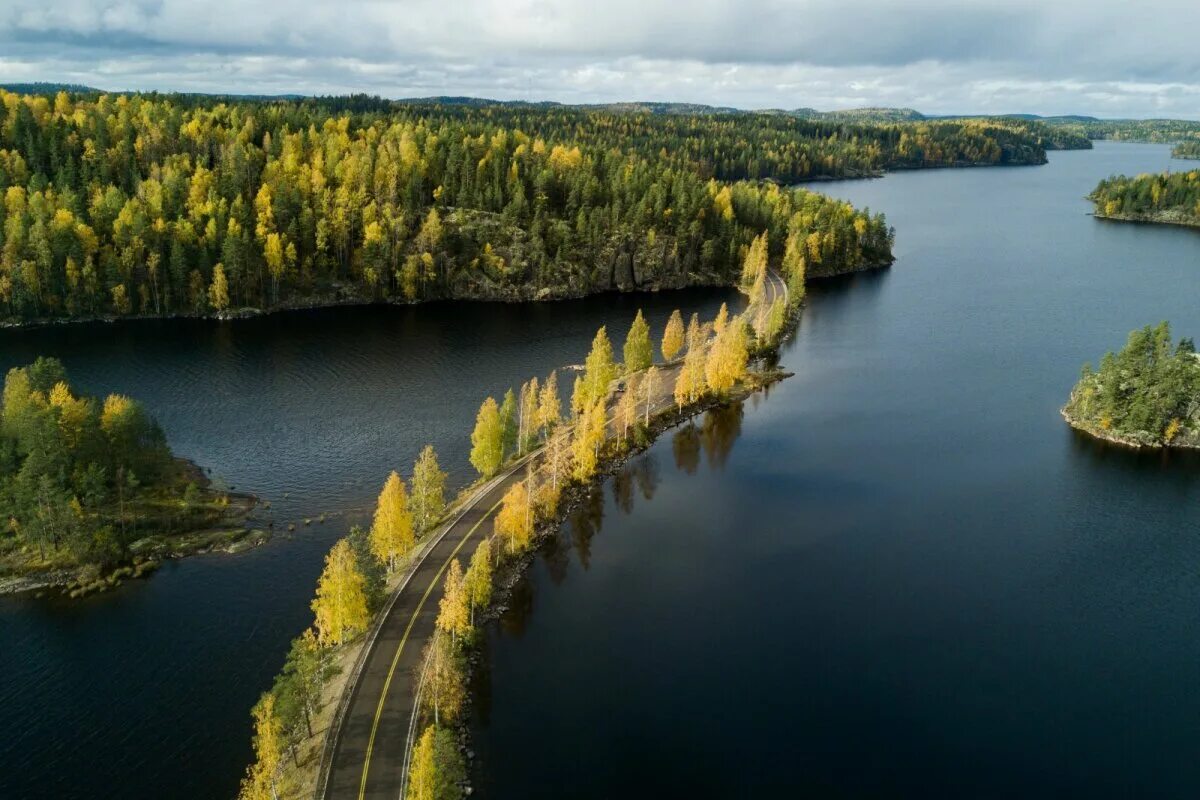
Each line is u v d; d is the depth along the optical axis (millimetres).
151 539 113500
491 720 87062
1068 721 90500
